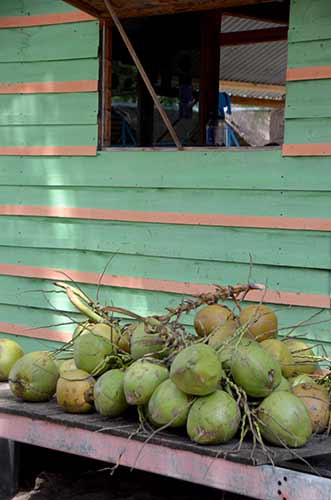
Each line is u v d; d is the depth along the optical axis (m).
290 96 5.05
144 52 7.00
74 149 5.98
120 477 4.50
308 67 4.97
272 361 3.09
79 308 3.73
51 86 6.05
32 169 6.20
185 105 7.21
